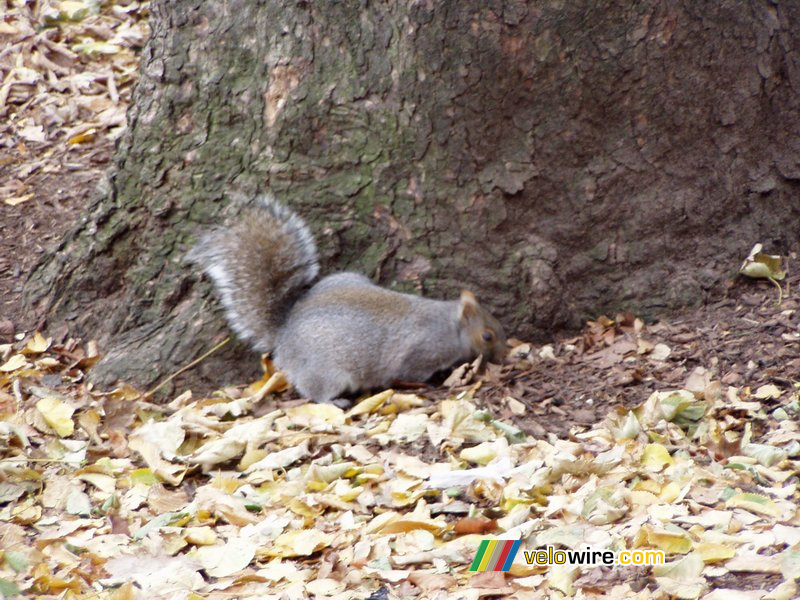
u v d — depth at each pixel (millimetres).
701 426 3791
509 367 3949
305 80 3959
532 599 3551
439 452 3799
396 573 3600
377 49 3936
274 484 3762
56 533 3699
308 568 3629
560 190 3982
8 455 3832
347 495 3725
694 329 3961
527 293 3980
